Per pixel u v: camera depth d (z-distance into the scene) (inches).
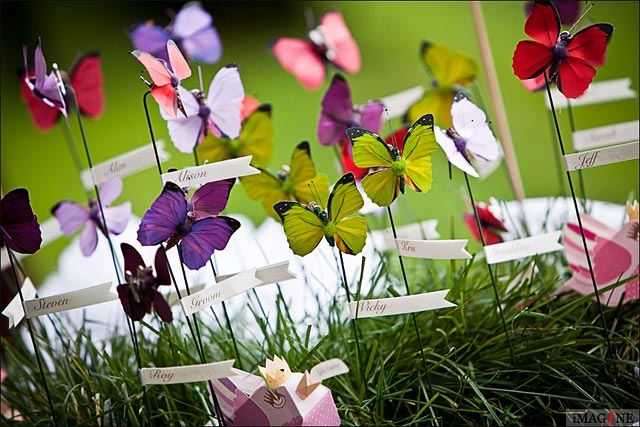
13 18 139.3
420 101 55.9
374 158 43.4
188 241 43.2
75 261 80.4
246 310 56.3
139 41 52.5
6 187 66.9
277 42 57.1
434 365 46.8
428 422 46.6
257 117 50.5
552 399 46.4
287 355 48.3
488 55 53.4
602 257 48.2
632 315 49.3
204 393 48.3
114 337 51.3
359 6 144.2
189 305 43.1
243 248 69.2
